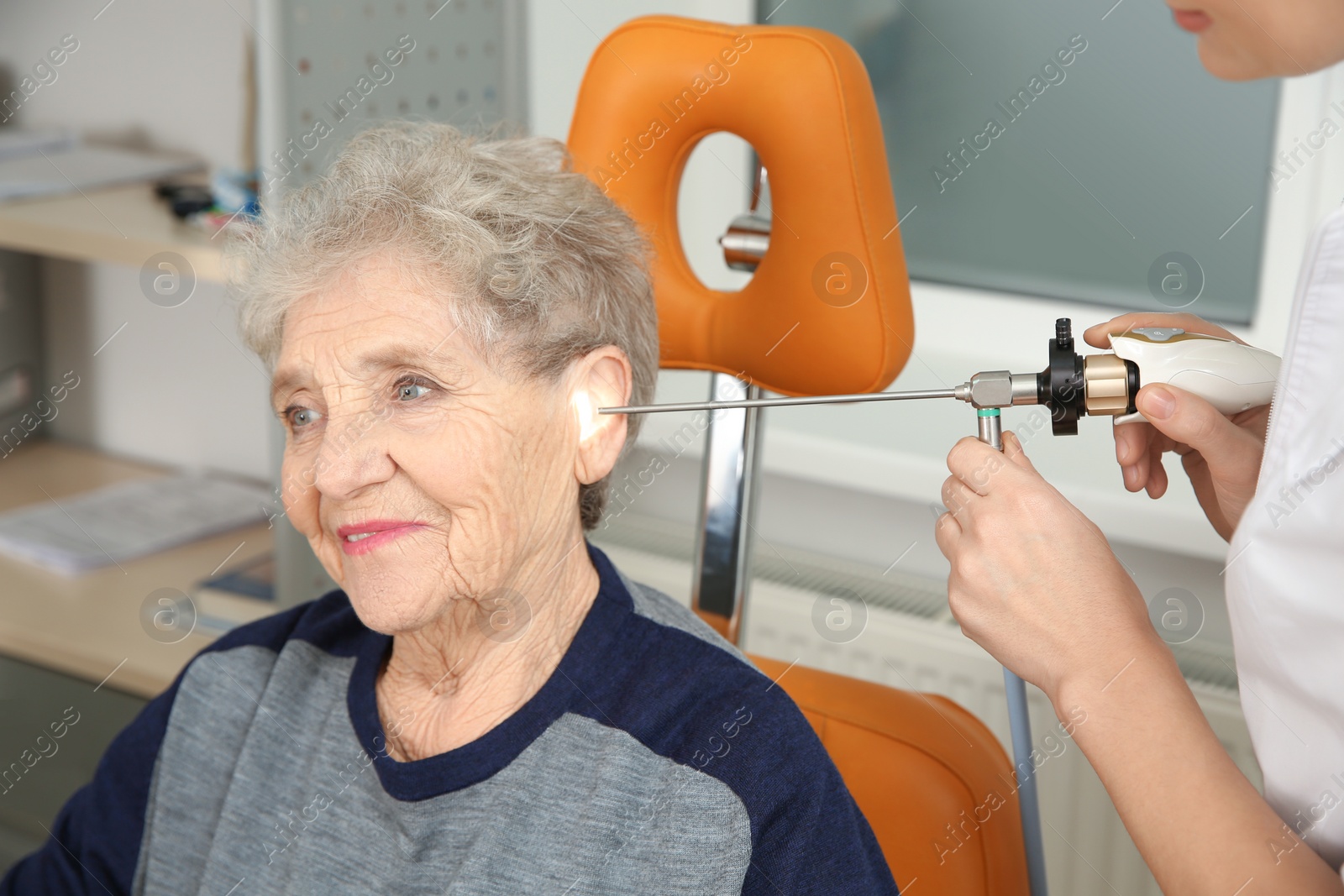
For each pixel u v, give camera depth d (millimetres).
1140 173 1541
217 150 1946
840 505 1658
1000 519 690
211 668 976
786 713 836
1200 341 750
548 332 819
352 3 1408
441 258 799
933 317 1687
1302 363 604
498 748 817
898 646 1509
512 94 1481
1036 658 677
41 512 1939
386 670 910
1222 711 1339
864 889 801
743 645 1159
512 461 815
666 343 1053
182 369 2076
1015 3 1550
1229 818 596
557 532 854
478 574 823
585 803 800
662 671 846
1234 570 626
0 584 1750
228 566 1795
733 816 789
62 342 2162
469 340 797
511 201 828
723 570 1136
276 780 899
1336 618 570
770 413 1645
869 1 1621
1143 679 643
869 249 921
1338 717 582
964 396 753
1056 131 1574
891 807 922
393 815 832
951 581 721
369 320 801
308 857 851
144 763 972
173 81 1948
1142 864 1424
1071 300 1621
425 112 1466
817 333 955
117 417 2166
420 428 797
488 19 1458
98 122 2033
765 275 971
